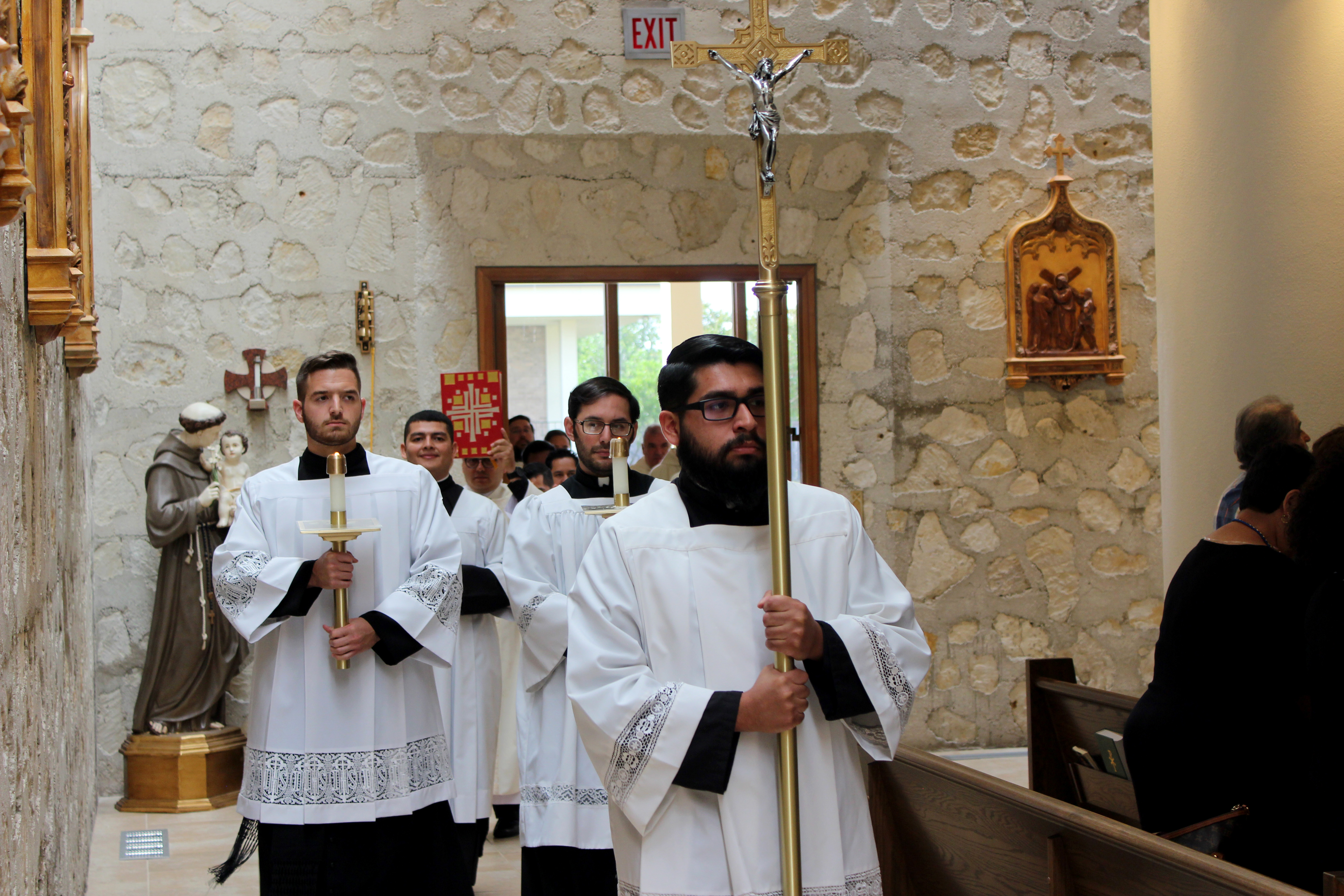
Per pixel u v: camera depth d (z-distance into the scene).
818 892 1.97
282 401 6.25
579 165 6.64
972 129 6.82
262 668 3.52
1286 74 4.33
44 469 3.08
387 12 6.39
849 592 2.14
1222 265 4.59
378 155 6.38
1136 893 2.21
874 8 6.75
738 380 2.05
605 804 3.44
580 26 6.51
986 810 2.67
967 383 6.79
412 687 3.58
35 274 2.66
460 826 4.23
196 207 6.23
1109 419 6.86
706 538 2.07
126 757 5.73
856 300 6.81
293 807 3.41
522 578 3.73
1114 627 6.80
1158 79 5.05
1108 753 3.66
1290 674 2.92
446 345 6.47
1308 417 4.27
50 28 2.66
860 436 6.77
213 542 5.82
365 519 3.57
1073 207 6.79
